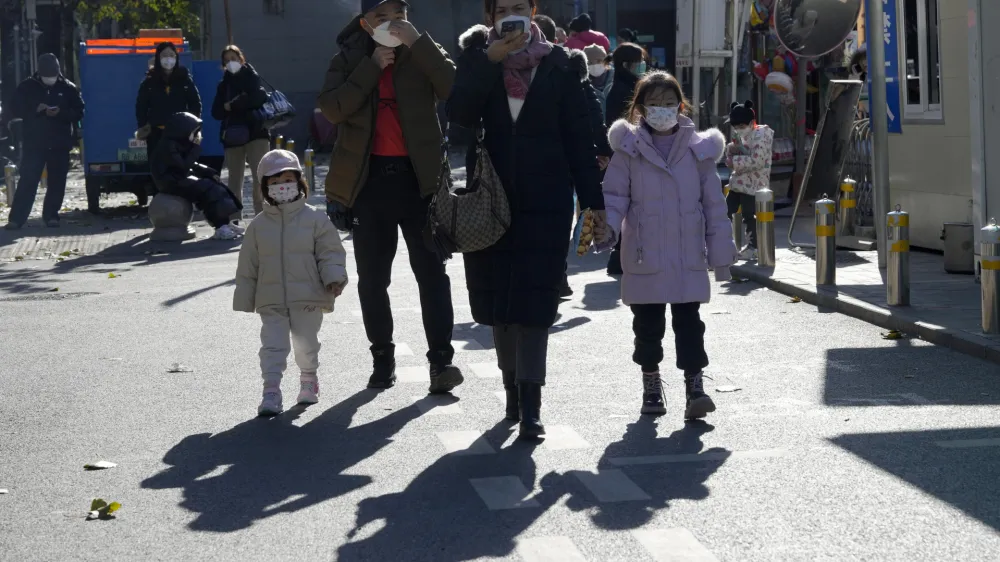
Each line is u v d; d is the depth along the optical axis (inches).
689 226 267.9
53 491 227.1
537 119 248.8
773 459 237.3
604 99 506.9
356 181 292.2
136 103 776.9
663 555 184.7
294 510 211.8
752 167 538.0
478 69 248.2
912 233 561.9
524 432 253.6
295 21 1483.8
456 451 247.6
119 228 753.6
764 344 360.5
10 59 1179.9
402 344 368.8
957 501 209.3
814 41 615.5
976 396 289.4
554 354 349.1
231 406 295.1
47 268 585.0
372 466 238.5
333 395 303.6
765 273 487.5
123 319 432.5
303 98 1492.4
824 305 428.5
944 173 536.4
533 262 248.7
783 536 192.5
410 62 291.6
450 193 247.4
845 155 562.9
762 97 895.7
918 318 374.6
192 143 691.4
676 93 267.3
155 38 853.8
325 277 284.7
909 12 550.0
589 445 250.4
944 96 530.0
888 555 183.3
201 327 412.2
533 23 253.6
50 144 757.3
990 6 425.4
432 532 198.1
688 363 268.8
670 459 238.7
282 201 285.4
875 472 227.3
